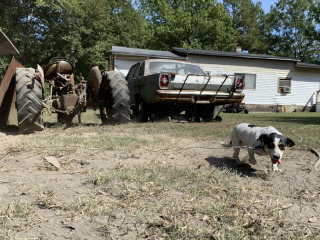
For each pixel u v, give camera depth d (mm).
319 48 40031
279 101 21969
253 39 42156
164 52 19953
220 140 5395
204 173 3369
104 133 5836
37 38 20906
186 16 34219
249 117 12273
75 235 1931
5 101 6555
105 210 2285
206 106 9008
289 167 3744
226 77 7941
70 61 7020
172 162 3850
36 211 2279
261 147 3293
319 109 22438
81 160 3787
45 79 6926
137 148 4496
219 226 2082
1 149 4285
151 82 7809
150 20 40312
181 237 1935
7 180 2990
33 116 5535
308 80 22469
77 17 21969
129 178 3043
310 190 2936
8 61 17953
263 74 21359
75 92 6918
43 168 3445
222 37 34375
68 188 2789
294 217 2295
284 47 41531
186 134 5883
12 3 19156
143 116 8656
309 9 39250
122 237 1919
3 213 2182
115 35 30016
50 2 19266
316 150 4516
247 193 2766
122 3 30875
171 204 2445
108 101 7098
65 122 7098
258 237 1954
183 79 7652
